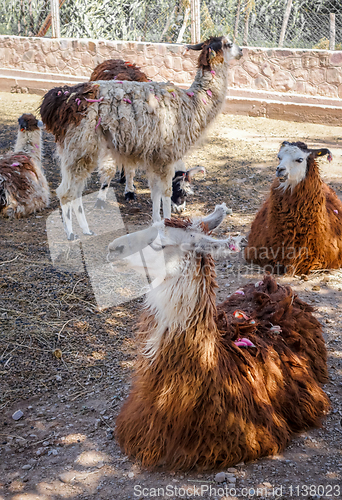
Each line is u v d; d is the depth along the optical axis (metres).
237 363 2.70
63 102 5.38
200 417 2.53
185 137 5.87
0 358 3.70
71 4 13.88
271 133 10.44
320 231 4.91
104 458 2.76
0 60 14.93
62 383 3.46
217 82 6.09
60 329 4.09
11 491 2.54
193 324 2.43
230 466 2.62
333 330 4.07
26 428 3.03
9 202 6.37
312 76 11.20
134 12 13.11
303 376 3.05
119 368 3.62
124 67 7.20
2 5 14.88
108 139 5.50
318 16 11.18
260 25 11.79
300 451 2.77
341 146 9.41
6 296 4.55
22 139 6.87
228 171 8.28
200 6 12.25
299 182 4.72
